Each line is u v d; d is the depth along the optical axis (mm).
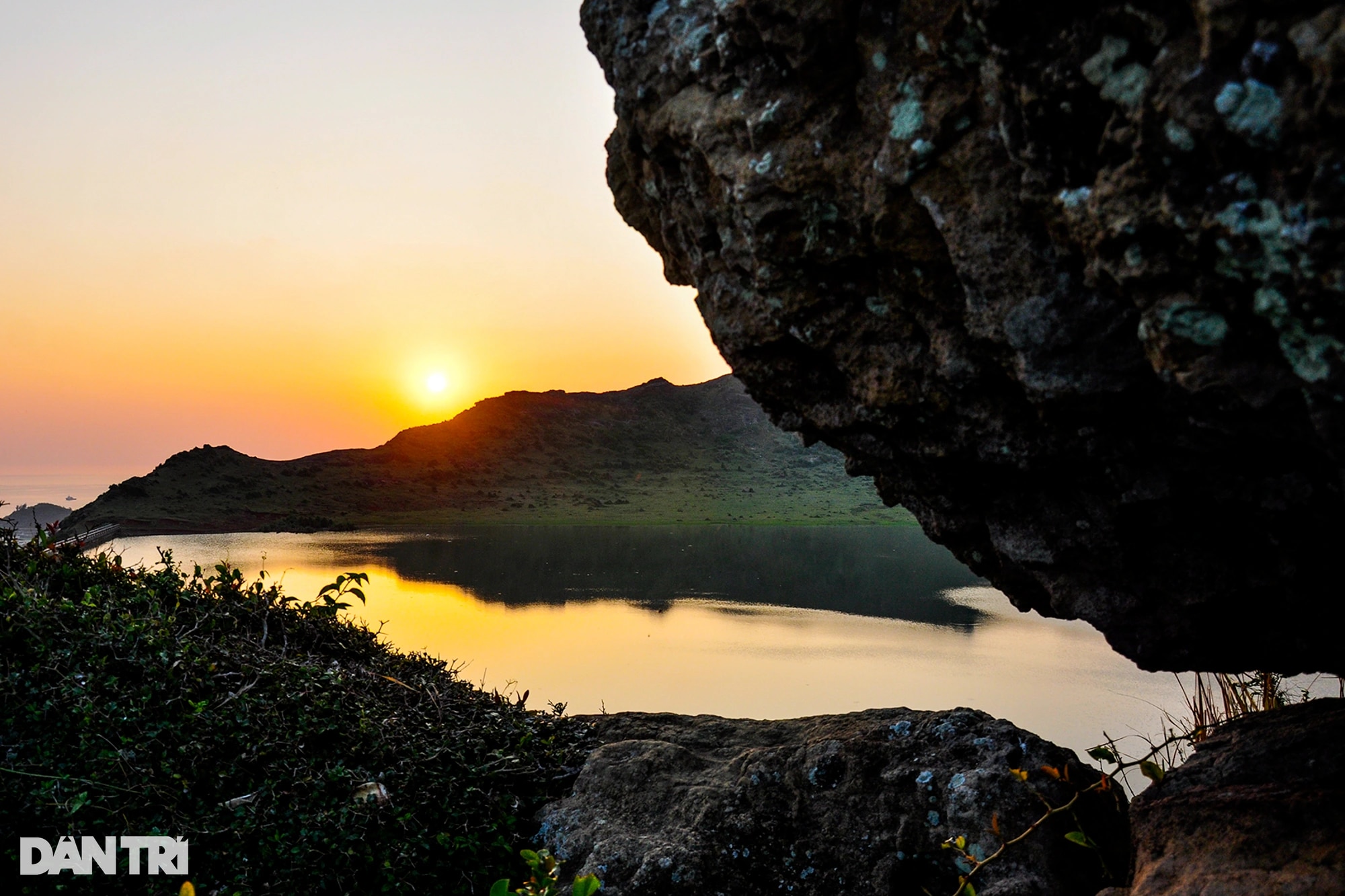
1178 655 2447
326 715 3660
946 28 1906
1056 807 2977
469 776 3650
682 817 3467
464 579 20172
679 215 2732
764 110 2250
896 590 19359
